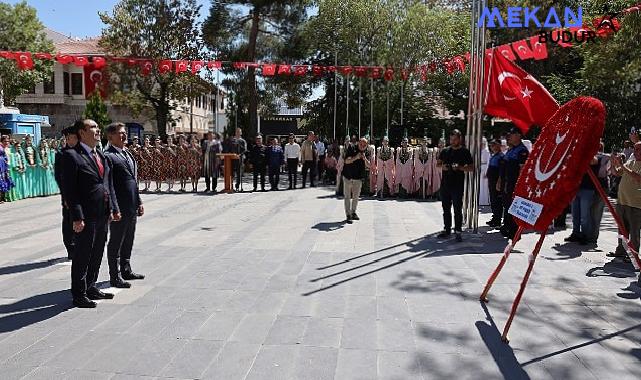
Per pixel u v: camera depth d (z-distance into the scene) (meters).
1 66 27.66
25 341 4.33
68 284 6.08
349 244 8.36
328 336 4.41
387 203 14.16
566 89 21.38
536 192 4.66
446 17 28.00
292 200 14.84
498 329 4.59
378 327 4.62
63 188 5.10
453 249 7.95
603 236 9.36
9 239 8.97
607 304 5.28
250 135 30.70
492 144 10.09
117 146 6.13
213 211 12.48
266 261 7.18
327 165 20.56
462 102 30.22
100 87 32.09
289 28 30.06
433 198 15.23
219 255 7.57
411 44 27.19
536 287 5.88
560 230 9.83
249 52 29.91
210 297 5.52
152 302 5.36
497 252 7.74
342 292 5.69
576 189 4.29
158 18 30.91
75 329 4.60
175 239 8.84
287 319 4.83
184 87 32.31
